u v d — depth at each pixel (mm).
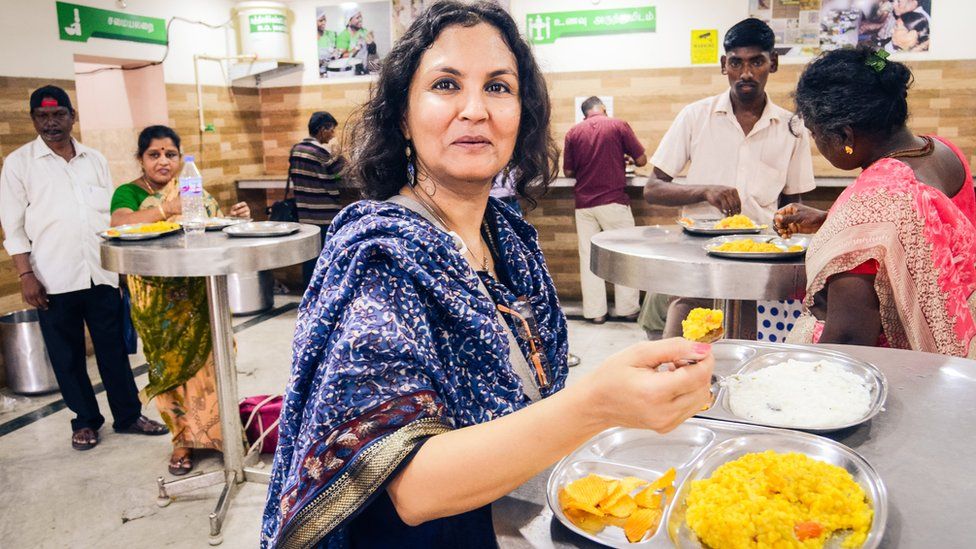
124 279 3441
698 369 686
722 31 5426
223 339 2723
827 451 911
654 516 812
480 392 886
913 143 1669
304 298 900
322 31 6352
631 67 5656
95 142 5953
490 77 948
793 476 807
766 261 2068
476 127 942
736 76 2859
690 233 2604
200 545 2461
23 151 3334
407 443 727
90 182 3449
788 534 732
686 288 2072
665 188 3027
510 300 1059
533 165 1117
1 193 3262
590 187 5000
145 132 3193
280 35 6211
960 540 726
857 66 1632
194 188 2977
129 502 2768
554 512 806
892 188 1531
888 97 1615
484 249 1148
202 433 2990
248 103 6574
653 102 5664
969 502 801
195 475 2787
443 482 720
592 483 864
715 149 3006
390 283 824
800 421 1042
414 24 970
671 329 2850
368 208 930
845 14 5188
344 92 6402
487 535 914
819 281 1607
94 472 3031
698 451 976
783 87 5371
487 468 717
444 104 940
